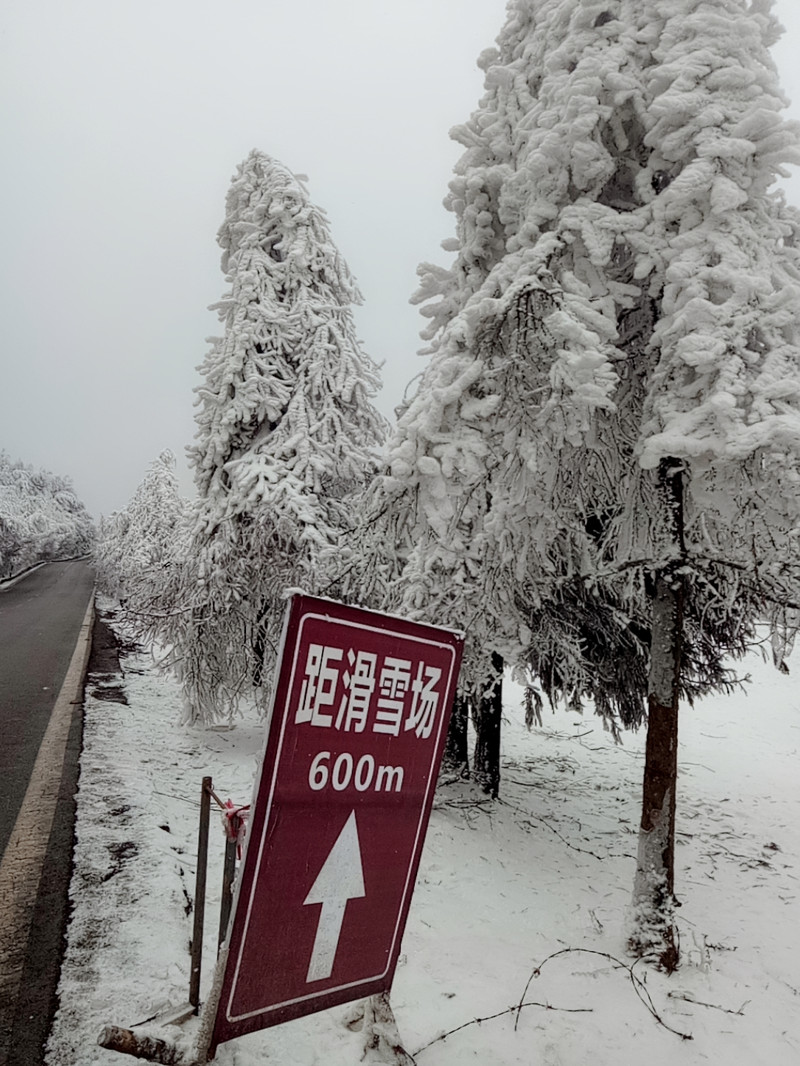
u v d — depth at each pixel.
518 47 6.27
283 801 2.48
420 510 5.61
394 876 2.89
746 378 4.28
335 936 2.71
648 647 7.55
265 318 10.55
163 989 3.51
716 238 4.47
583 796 9.73
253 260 10.99
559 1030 3.86
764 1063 3.88
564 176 5.06
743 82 4.48
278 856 2.49
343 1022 3.46
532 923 5.24
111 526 43.88
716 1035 4.07
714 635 7.58
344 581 7.35
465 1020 3.79
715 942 5.48
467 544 6.20
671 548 4.95
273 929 2.52
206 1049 2.59
